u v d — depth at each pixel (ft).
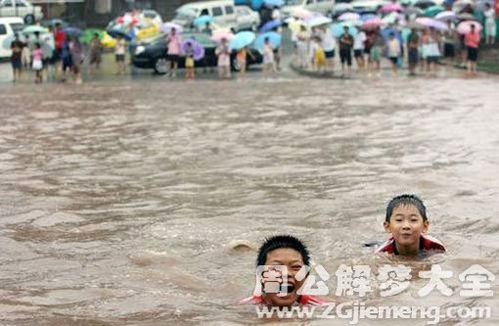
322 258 41.86
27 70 215.51
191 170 70.44
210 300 35.88
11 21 231.50
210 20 230.89
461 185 61.46
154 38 209.97
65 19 275.39
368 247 43.86
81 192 61.87
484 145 81.92
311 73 206.08
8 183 65.92
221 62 201.87
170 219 52.08
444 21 224.94
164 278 39.29
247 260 42.09
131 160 76.59
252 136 91.61
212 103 134.62
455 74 196.34
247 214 53.26
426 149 79.71
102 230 49.83
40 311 34.88
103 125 105.09
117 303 35.70
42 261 43.19
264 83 180.45
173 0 298.76
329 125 100.89
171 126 102.58
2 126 105.60
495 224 49.39
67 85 181.57
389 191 59.62
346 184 62.75
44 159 78.28
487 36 229.04
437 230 47.96
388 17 227.61
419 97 139.23
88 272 40.93
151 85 178.81
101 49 233.14
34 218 53.31
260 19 269.23
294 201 56.95
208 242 46.11
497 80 177.99
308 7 286.46
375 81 180.65
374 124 100.94
